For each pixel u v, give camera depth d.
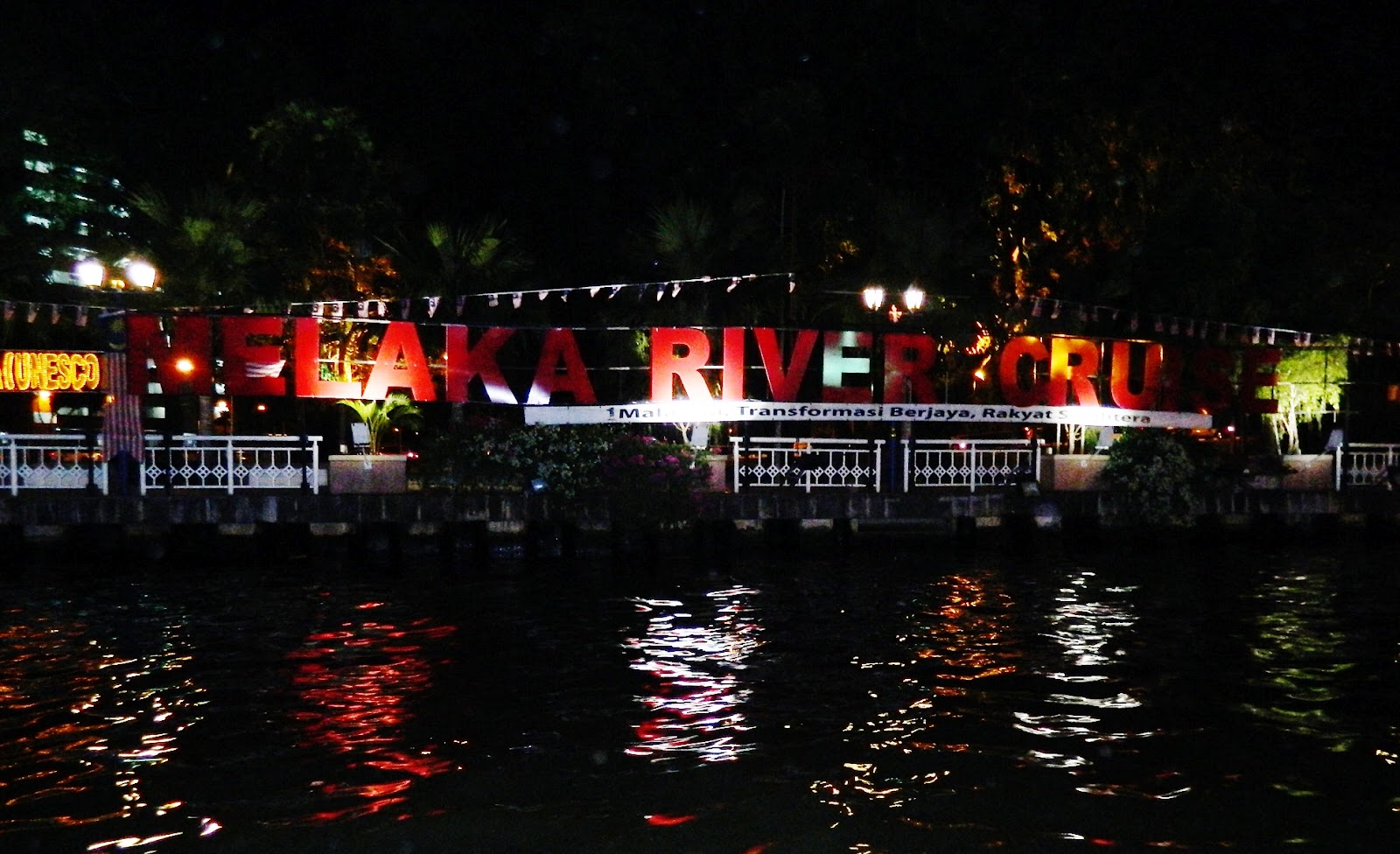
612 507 18.59
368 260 23.61
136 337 18.14
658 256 22.75
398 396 19.89
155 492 18.39
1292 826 7.64
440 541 18.61
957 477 22.25
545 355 19.86
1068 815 7.80
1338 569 18.36
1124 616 14.23
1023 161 26.38
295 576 17.06
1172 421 22.22
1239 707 10.25
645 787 8.23
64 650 12.15
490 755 8.88
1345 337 23.17
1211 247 25.28
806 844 7.33
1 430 23.84
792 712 10.01
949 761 8.78
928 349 21.02
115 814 7.74
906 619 14.01
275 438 18.44
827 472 20.25
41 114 23.98
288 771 8.52
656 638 12.85
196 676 11.10
